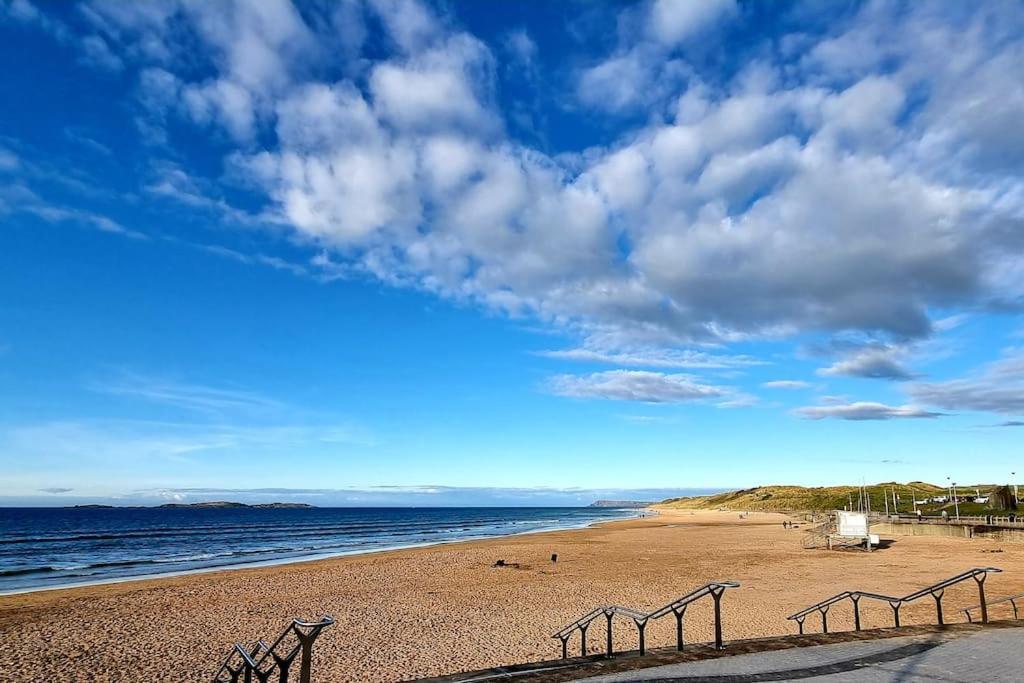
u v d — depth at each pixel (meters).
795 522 110.44
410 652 17.11
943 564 35.31
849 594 14.48
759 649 10.33
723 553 48.22
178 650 18.11
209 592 29.78
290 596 28.33
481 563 43.16
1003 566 33.16
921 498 133.00
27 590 31.56
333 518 178.25
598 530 96.62
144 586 32.34
